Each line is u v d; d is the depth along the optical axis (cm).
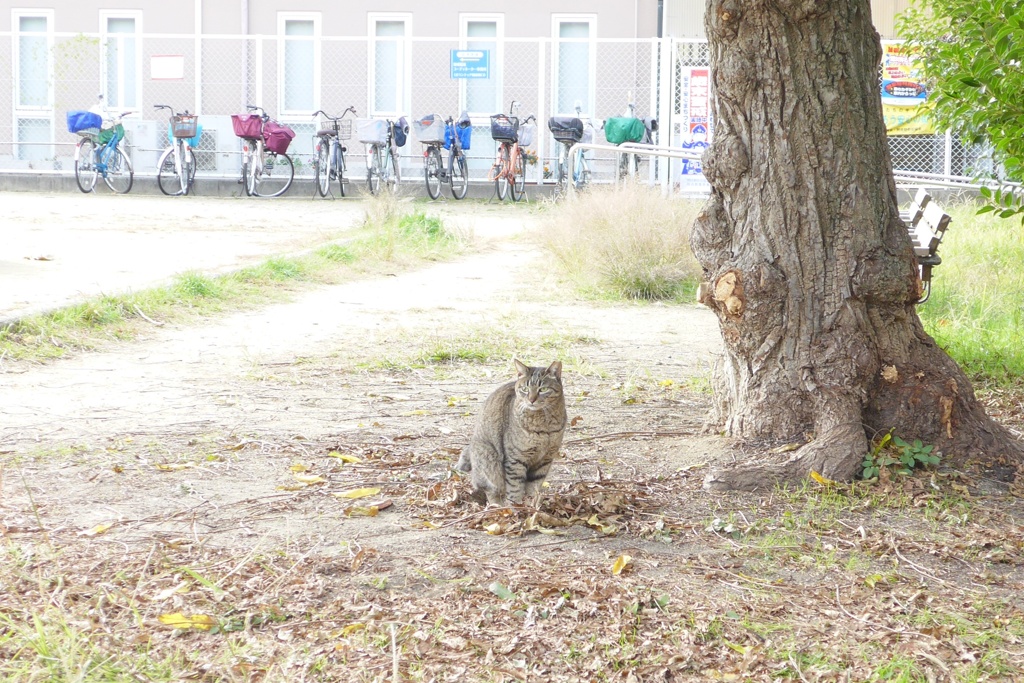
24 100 2414
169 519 455
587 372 808
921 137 2027
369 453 570
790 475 518
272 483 514
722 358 604
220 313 1024
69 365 782
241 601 372
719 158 562
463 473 534
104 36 2369
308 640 348
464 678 328
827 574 418
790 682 333
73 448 562
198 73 2392
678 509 486
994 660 350
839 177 546
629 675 332
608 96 2355
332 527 452
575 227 1352
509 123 2228
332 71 2402
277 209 2045
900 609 386
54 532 432
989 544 450
